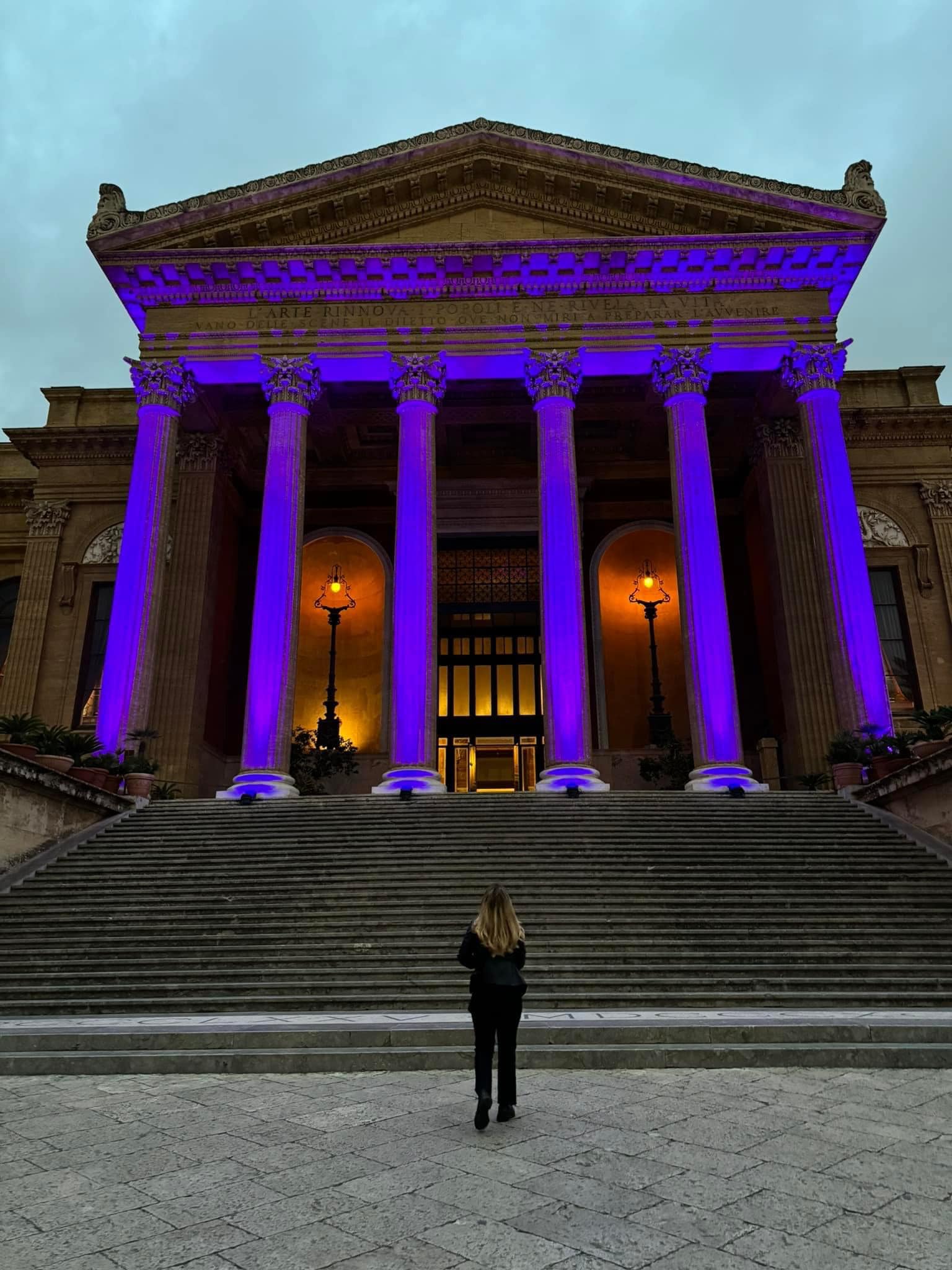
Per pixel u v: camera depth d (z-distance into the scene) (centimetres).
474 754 3152
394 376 2484
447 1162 515
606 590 3225
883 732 2069
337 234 2631
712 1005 1042
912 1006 1040
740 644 3036
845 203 2502
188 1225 424
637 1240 403
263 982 1107
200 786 2680
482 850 1551
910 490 3091
